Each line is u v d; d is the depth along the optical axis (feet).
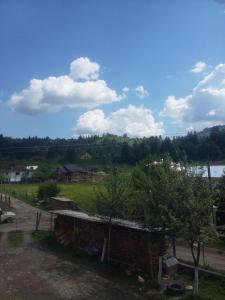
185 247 99.14
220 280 70.54
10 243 114.62
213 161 215.92
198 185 64.28
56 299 67.31
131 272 79.71
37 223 134.31
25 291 71.87
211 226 62.85
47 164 469.57
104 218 90.58
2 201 234.58
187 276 75.00
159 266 71.05
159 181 68.08
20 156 546.67
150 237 76.64
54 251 102.32
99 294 68.64
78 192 249.34
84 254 95.66
